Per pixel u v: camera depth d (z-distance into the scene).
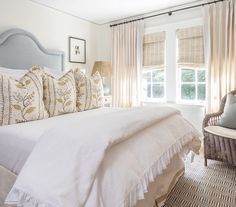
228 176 2.17
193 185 1.98
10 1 2.82
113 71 4.10
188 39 3.41
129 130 1.26
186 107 3.35
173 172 1.88
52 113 2.11
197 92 3.47
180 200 1.72
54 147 1.10
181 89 3.63
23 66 2.80
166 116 1.85
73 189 0.93
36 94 1.89
